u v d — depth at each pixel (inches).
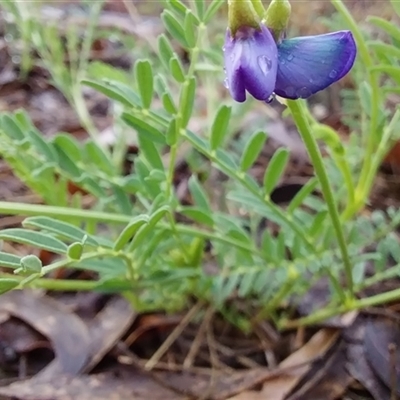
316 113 8.8
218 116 4.8
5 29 10.5
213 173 7.7
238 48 3.6
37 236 4.2
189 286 5.9
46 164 5.5
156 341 6.1
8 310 5.9
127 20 11.4
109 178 5.5
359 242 5.7
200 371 5.7
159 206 4.8
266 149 8.2
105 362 5.7
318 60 3.7
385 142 5.3
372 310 5.9
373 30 8.4
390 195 7.4
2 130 5.5
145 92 4.8
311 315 5.9
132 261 5.0
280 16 3.7
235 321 6.1
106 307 6.1
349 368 5.5
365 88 5.5
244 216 7.2
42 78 9.7
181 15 5.1
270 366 5.8
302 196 5.2
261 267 5.7
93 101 9.3
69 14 11.1
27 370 5.7
